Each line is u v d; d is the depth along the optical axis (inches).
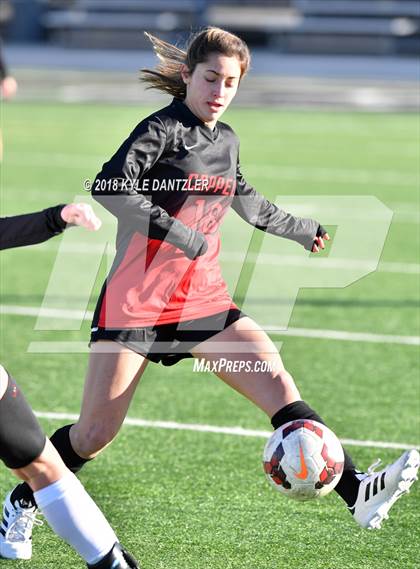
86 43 6579.7
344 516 669.9
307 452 535.2
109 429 562.6
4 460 482.6
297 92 4692.4
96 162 2635.3
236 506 684.1
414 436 838.5
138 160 540.1
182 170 558.3
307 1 6476.4
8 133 3255.4
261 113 4008.4
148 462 768.3
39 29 6865.2
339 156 2851.9
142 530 639.8
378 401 928.9
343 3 6402.6
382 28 6240.2
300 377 999.0
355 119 3853.3
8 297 1318.9
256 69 5644.7
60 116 3742.6
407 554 607.8
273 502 692.7
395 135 3388.3
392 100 4431.6
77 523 488.4
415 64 5846.5
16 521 586.6
